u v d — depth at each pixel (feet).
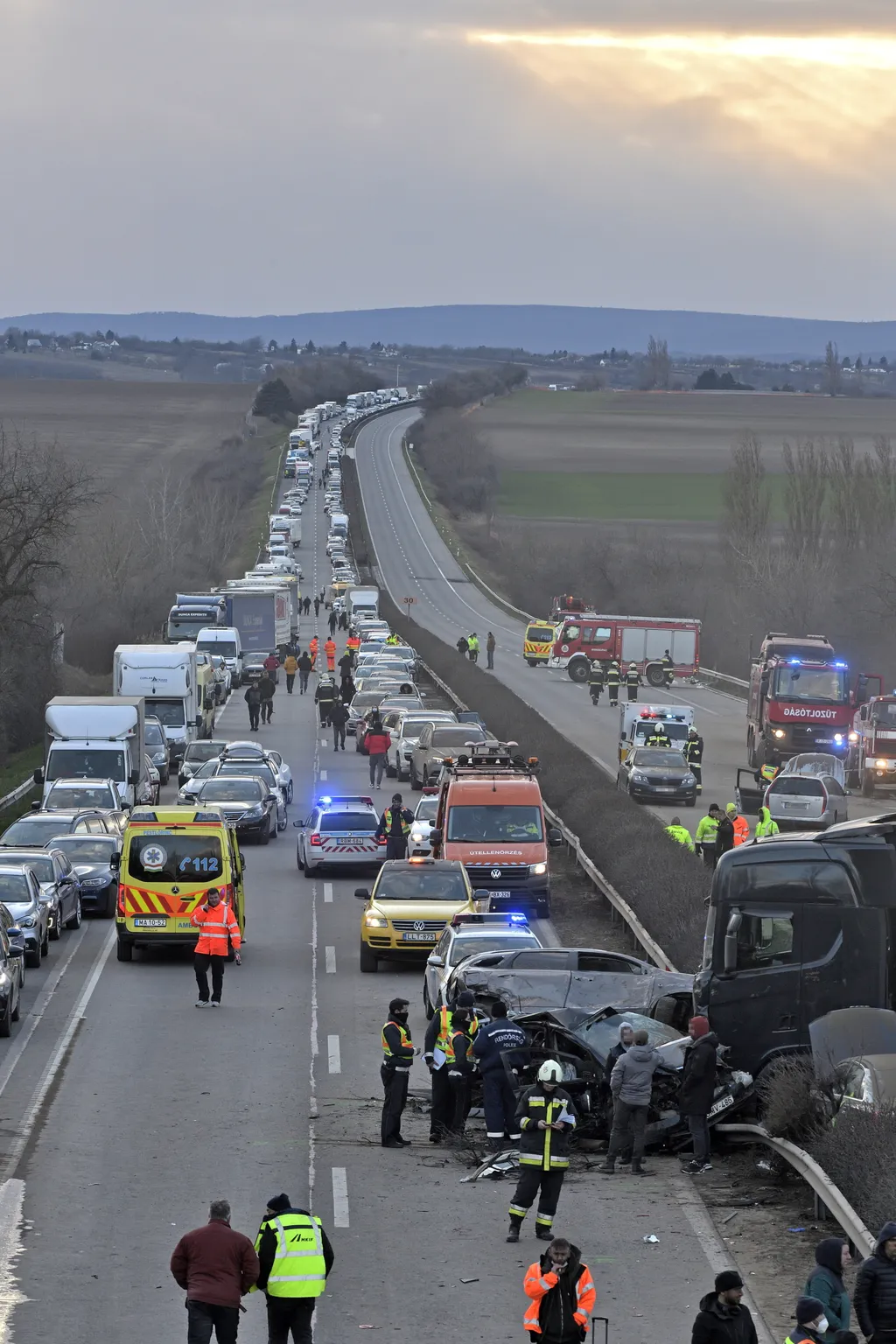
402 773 498.28
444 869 279.90
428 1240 138.92
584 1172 164.04
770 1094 163.12
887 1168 133.18
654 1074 172.14
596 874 322.34
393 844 351.05
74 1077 197.47
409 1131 178.40
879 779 482.69
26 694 609.42
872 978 177.06
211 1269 103.09
